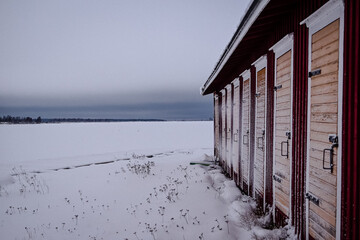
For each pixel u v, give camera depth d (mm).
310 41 3371
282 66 4438
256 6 3496
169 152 19625
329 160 2904
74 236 5637
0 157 19891
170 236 5121
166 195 7613
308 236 3406
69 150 23656
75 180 10875
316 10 3113
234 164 8508
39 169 14000
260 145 5734
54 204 7867
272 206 4914
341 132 2654
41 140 34531
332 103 2848
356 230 2389
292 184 3967
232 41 5254
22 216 7004
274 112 4805
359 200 2348
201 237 4859
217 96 12844
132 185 9211
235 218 5320
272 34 4961
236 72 8336
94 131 54438
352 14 2455
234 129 8570
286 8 3959
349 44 2516
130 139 35406
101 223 6195
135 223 5953
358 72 2365
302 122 3623
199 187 8047
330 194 2865
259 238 4105
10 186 10289
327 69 2959
